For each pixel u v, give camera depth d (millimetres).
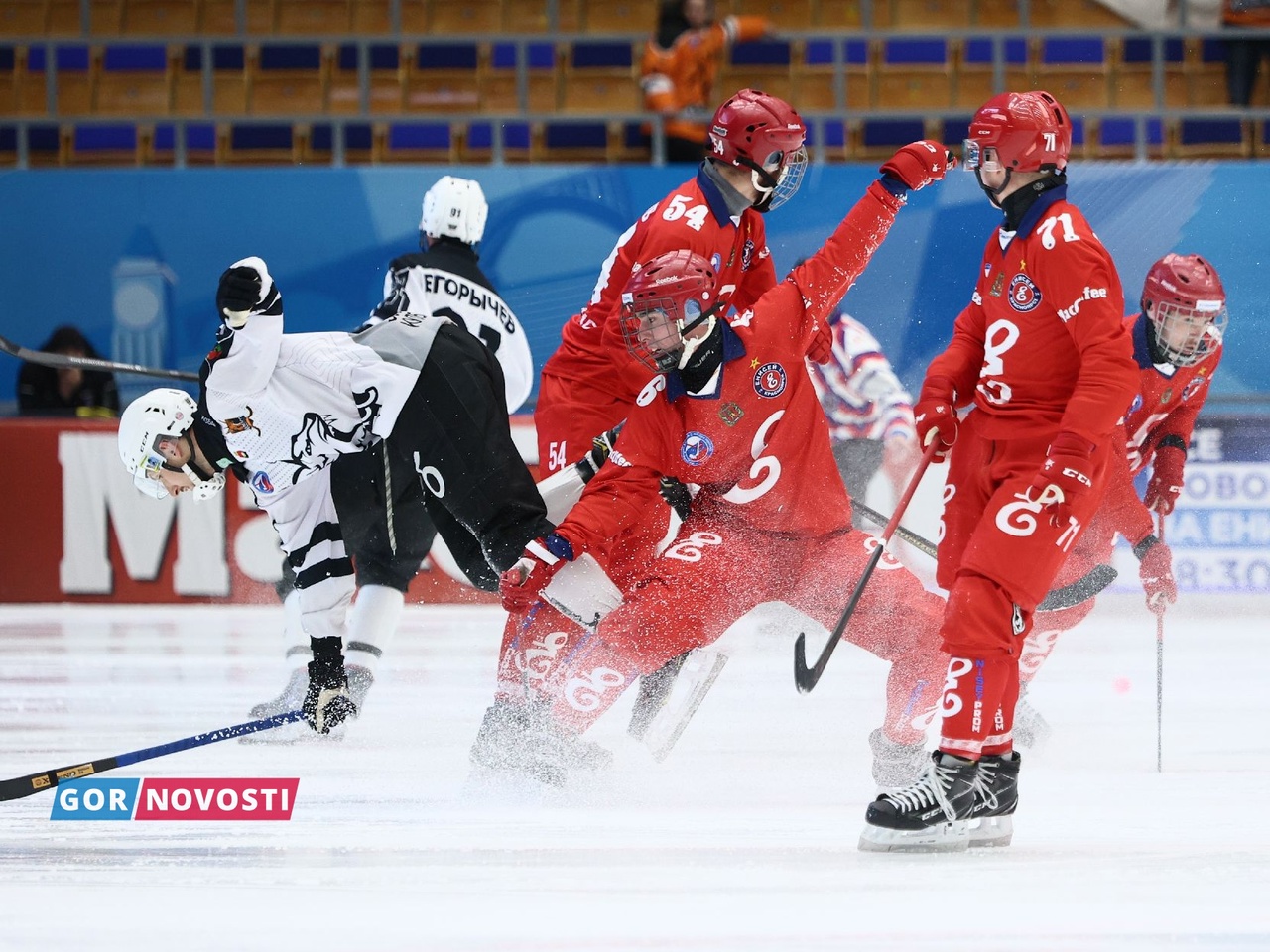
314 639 14891
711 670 14016
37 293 34969
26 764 15609
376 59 41656
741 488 13414
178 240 35031
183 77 41531
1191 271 14836
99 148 39281
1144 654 25375
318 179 35062
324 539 14930
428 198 18734
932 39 41000
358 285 35188
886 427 26000
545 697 13859
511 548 14234
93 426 33500
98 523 33344
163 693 20516
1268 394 33531
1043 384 12305
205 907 10164
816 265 13555
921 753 13844
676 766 15117
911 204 33594
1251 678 22453
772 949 9016
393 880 10891
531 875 10984
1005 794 11953
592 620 13289
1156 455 16266
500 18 43188
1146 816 13094
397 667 22844
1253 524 32250
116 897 10469
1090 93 41000
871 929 9438
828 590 13633
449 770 15242
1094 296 11742
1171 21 42219
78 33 42219
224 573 33250
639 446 13156
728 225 14305
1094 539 15891
